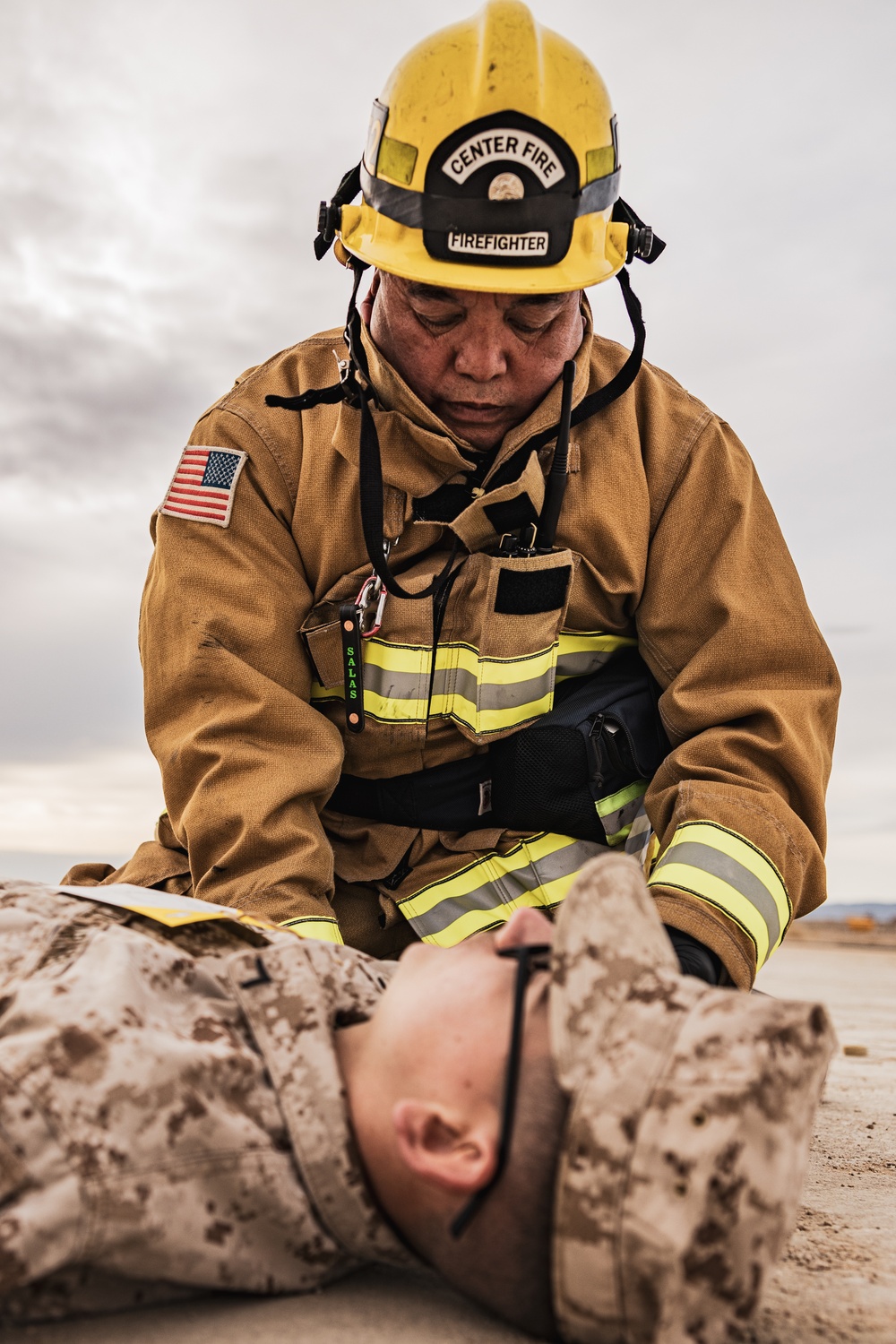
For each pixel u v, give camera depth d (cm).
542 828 226
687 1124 102
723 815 199
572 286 196
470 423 215
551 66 197
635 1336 105
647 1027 109
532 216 194
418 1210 120
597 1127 105
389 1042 125
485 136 192
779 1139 103
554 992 112
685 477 231
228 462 226
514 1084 112
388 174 200
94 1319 117
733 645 220
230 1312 120
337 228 215
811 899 213
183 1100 116
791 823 202
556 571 215
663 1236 101
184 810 216
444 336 203
